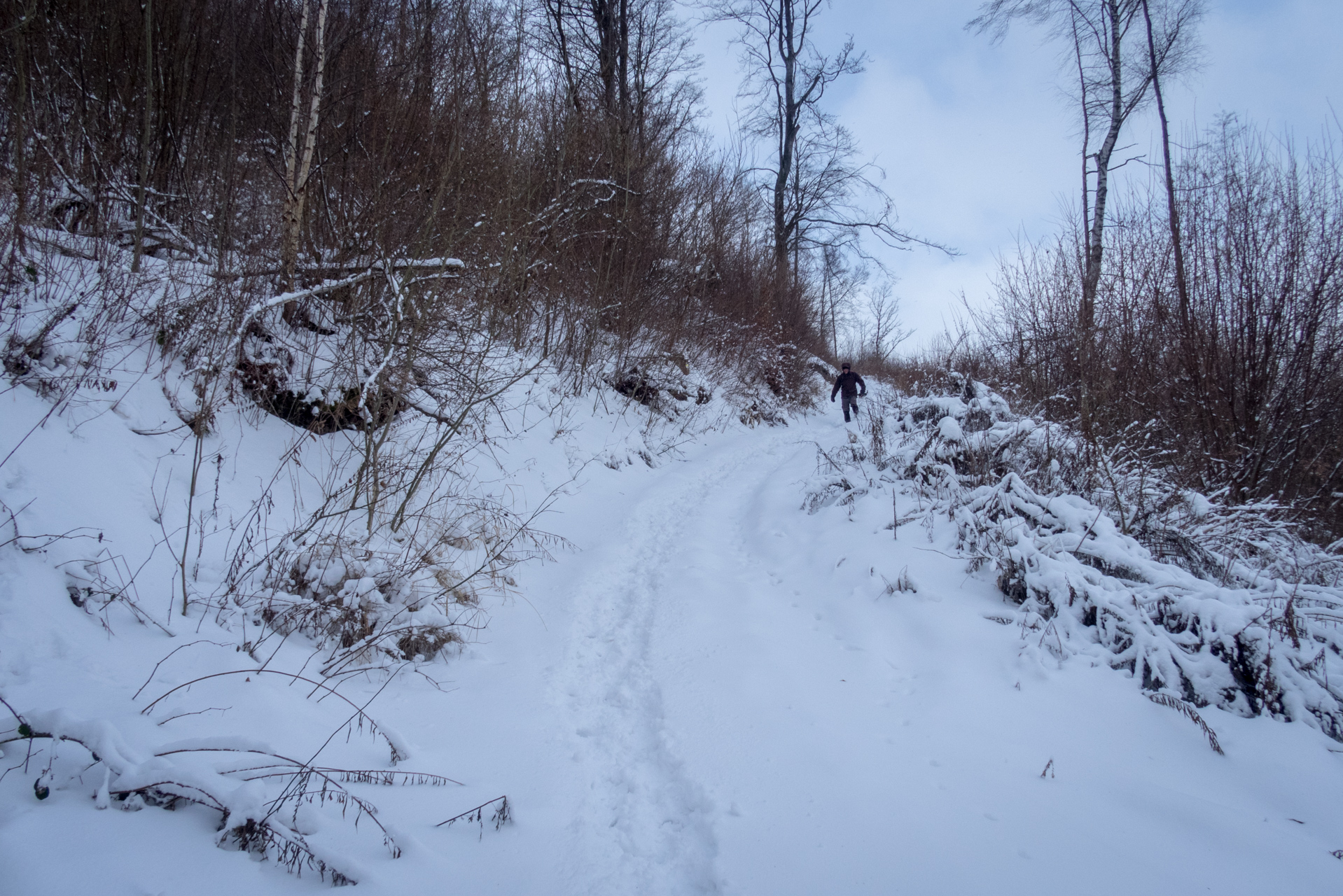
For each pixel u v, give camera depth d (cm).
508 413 759
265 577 375
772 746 317
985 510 526
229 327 491
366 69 801
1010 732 329
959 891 229
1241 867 244
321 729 286
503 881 223
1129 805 279
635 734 338
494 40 953
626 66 1451
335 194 718
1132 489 567
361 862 209
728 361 1463
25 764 207
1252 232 717
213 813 213
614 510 742
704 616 470
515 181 858
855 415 1500
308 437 535
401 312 506
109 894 171
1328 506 682
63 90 571
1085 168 1208
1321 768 299
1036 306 888
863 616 455
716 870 239
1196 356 739
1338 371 702
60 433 369
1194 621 375
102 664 268
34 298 430
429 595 404
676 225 1315
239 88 755
